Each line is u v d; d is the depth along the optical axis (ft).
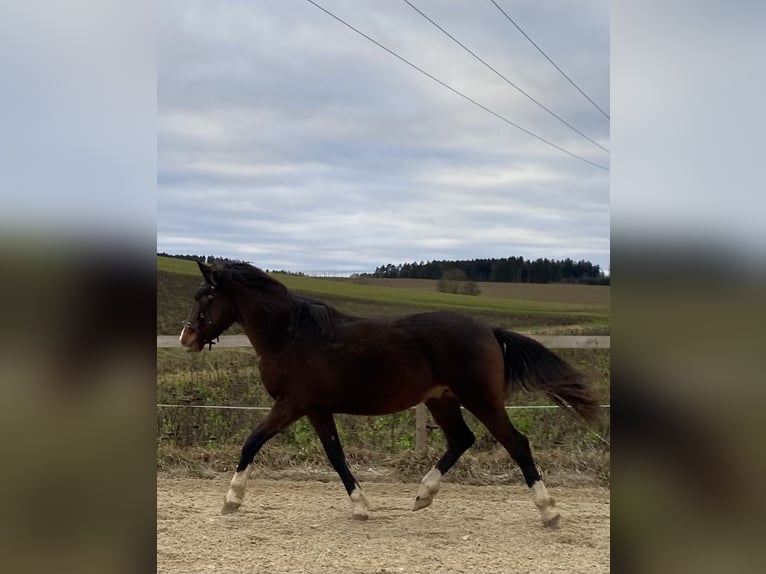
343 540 14.85
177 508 17.54
